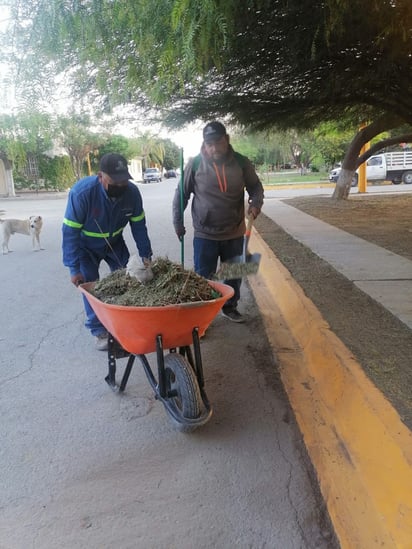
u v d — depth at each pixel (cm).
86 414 364
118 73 474
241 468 298
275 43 671
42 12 426
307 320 501
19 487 283
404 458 253
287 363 443
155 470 297
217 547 238
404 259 759
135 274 341
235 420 352
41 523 255
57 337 527
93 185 411
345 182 1877
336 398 357
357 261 760
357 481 271
